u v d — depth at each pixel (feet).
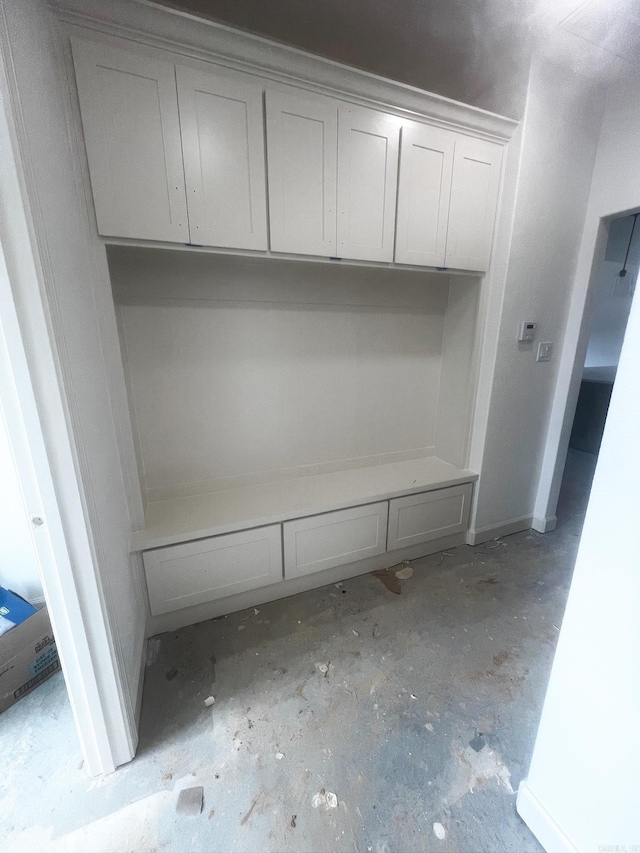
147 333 5.26
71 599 2.86
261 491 6.24
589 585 2.47
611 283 14.79
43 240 2.45
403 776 3.45
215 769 3.49
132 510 4.80
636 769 2.27
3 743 3.72
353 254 5.10
